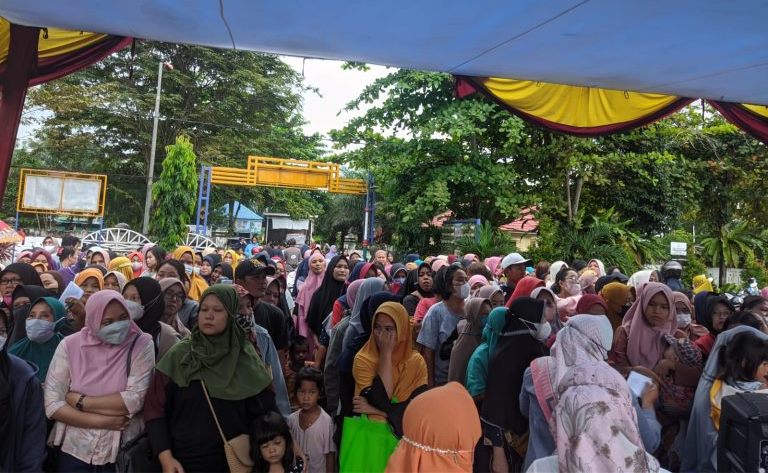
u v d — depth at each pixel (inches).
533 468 95.2
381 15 119.9
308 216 1311.5
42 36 144.9
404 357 125.1
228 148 1018.1
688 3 107.0
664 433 142.2
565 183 613.3
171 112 986.1
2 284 168.1
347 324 155.5
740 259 742.5
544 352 131.1
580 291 241.9
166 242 745.6
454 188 606.5
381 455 114.3
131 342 112.5
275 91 1069.1
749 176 634.8
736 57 141.8
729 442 91.7
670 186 618.5
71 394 106.6
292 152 1153.4
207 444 99.9
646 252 595.5
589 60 150.1
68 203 617.3
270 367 141.4
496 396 128.0
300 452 114.3
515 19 121.0
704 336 161.6
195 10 121.0
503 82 186.1
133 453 103.7
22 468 102.0
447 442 80.8
